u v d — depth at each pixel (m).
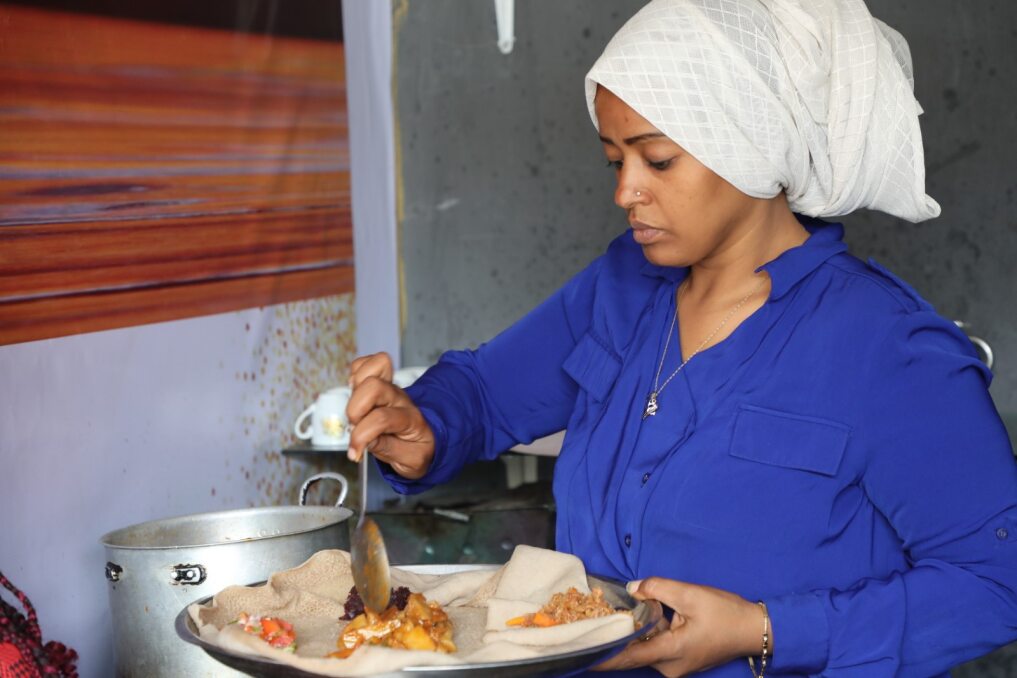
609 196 3.23
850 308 1.27
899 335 1.23
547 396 1.59
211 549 1.76
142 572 1.77
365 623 1.17
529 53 3.26
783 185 1.28
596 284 1.54
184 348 2.40
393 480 1.49
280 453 2.72
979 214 2.90
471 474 3.02
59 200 2.06
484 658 1.08
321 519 2.06
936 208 1.30
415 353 3.42
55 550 2.06
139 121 2.25
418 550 2.62
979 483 1.20
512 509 2.80
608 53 1.25
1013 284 2.89
